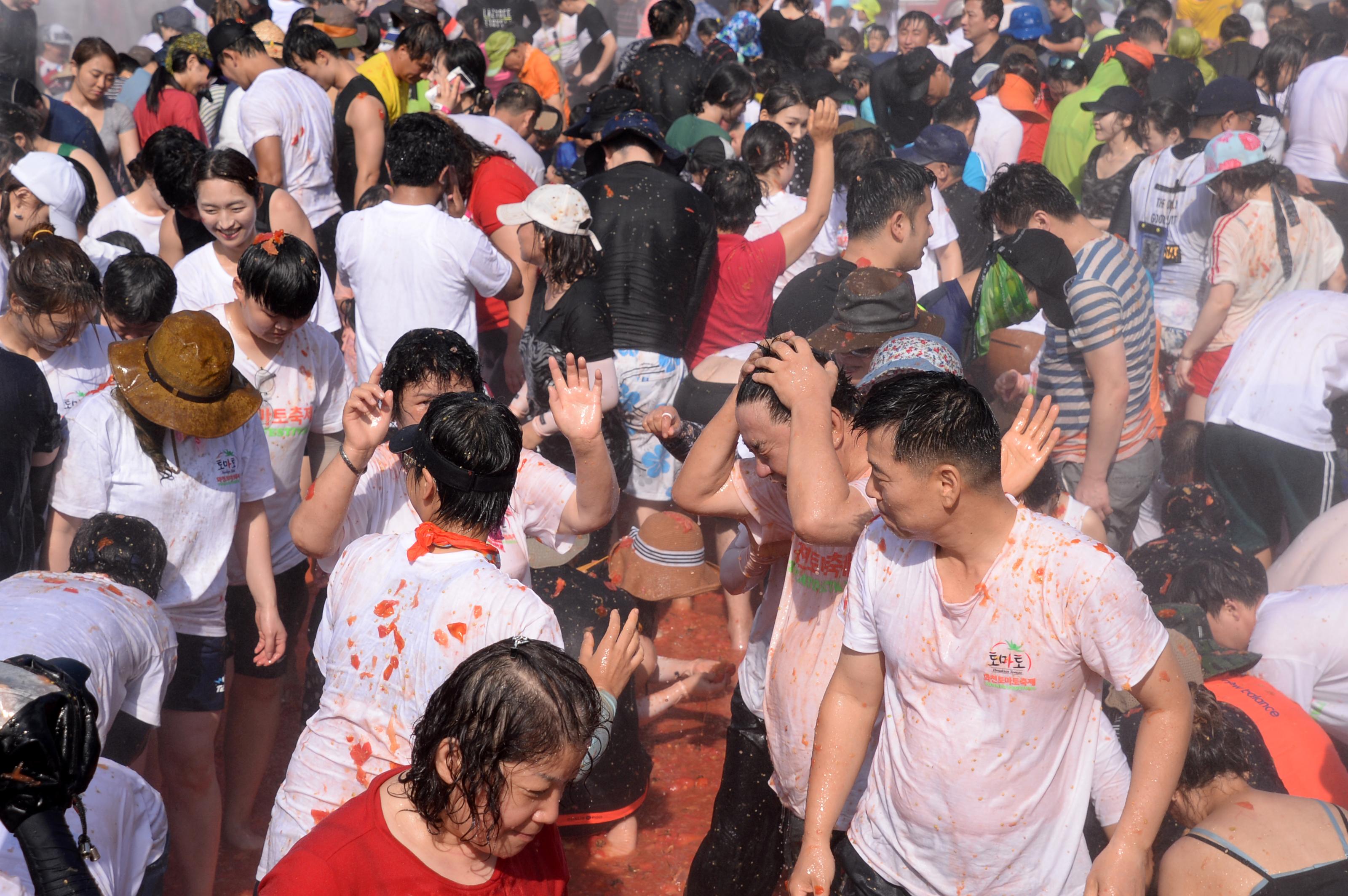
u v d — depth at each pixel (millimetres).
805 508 2412
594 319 4281
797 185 6238
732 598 4809
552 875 1853
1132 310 4238
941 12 13883
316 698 3416
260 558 3408
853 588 2381
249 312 3361
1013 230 4285
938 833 2322
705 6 12359
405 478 2596
